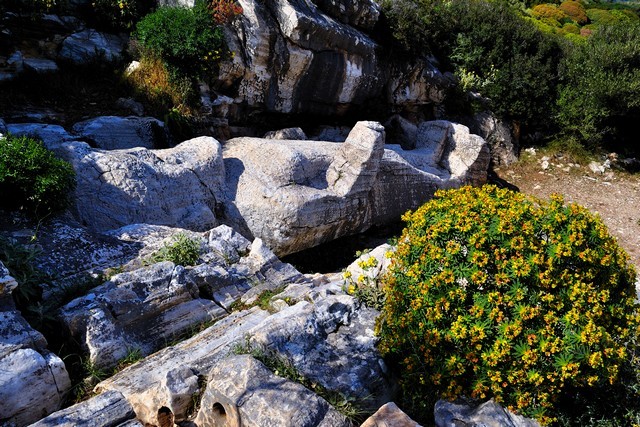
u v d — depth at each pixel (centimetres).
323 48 1132
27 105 873
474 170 1278
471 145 1259
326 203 847
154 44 991
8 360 346
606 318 371
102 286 446
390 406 326
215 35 991
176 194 745
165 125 925
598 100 1484
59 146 695
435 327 365
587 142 1538
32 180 558
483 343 354
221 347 396
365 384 363
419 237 394
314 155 891
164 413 341
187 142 825
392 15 1307
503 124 1520
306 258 892
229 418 313
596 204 1334
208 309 482
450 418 341
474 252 366
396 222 1062
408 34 1315
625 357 356
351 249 967
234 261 559
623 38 1612
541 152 1536
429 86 1416
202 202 775
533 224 378
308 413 300
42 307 413
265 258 566
